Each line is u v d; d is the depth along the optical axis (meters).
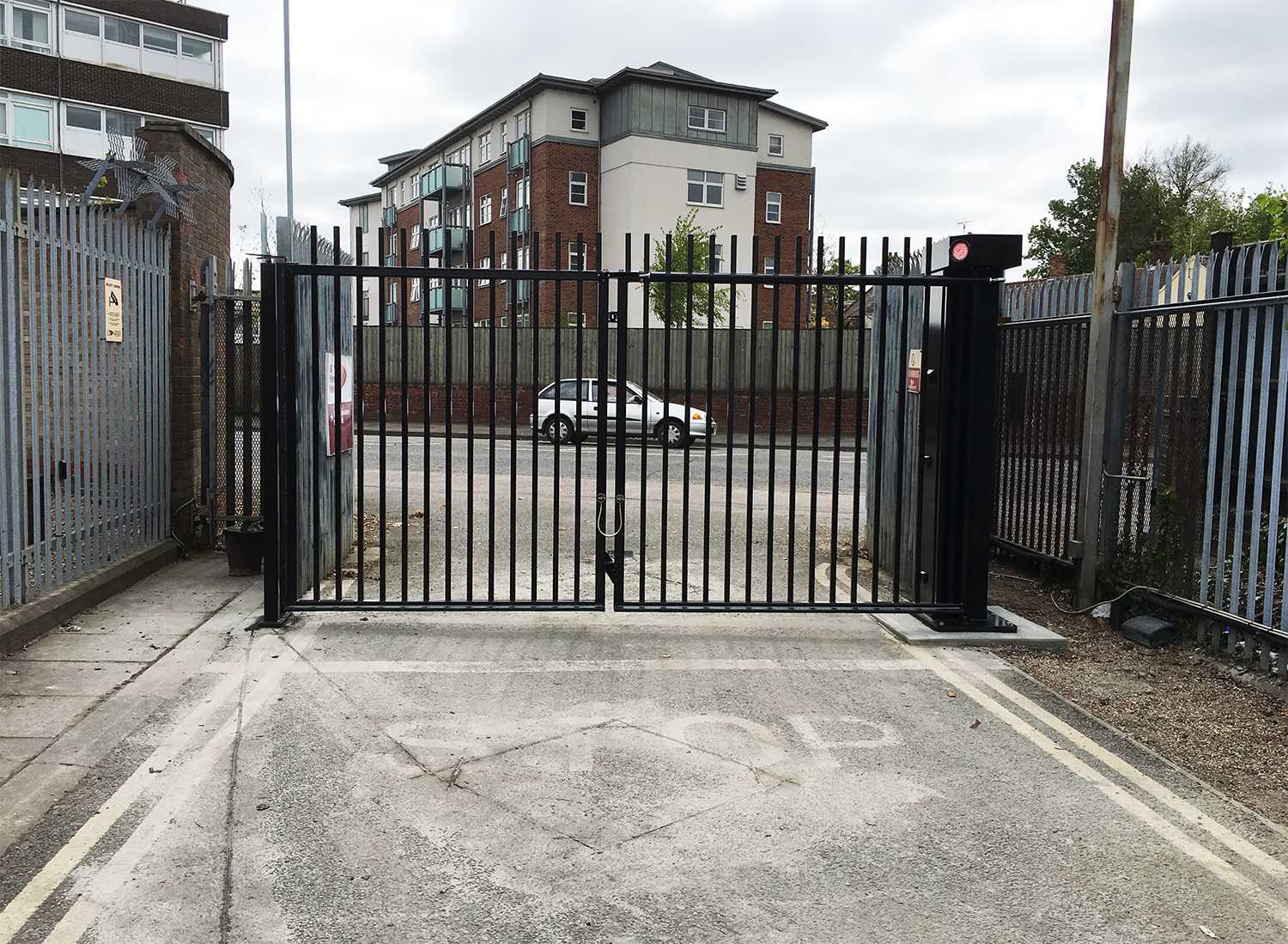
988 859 3.33
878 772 4.03
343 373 7.61
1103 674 5.43
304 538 6.52
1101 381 6.50
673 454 19.11
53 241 5.92
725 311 28.03
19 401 5.50
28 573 5.68
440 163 47.38
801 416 25.91
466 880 3.11
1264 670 5.29
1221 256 5.60
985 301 5.88
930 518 6.21
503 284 45.22
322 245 6.84
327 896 3.00
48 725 4.29
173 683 4.87
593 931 2.85
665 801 3.70
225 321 8.39
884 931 2.88
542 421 22.34
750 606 5.95
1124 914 3.01
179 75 41.28
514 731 4.36
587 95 43.06
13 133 37.28
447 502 5.91
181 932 2.80
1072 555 6.68
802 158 46.91
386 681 4.98
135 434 7.14
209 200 8.69
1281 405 5.11
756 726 4.50
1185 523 5.92
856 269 35.22
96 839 3.31
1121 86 6.29
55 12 37.94
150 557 7.27
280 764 3.96
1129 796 3.86
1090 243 54.88
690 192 42.91
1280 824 3.66
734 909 2.98
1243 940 2.89
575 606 5.92
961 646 5.88
